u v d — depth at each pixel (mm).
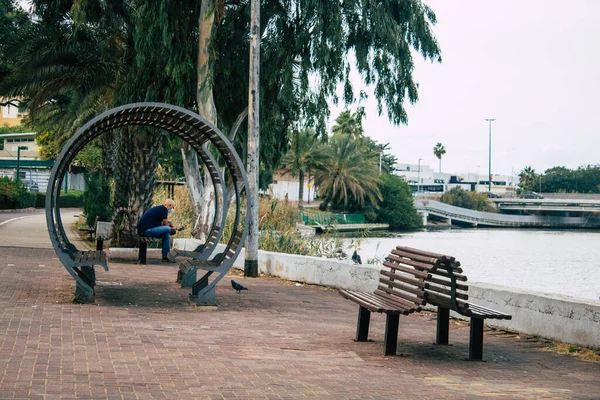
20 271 13133
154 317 8922
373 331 8906
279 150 25969
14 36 22422
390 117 23438
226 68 23359
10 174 70938
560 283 36125
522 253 56656
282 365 6496
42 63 22156
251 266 15383
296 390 5578
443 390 5805
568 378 6555
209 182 24672
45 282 11680
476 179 177125
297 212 25469
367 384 5910
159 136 22156
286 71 22766
